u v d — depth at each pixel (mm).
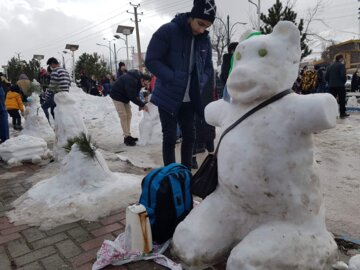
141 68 23281
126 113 6715
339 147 5871
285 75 1936
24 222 3049
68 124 4926
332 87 9703
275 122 1863
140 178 3898
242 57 2010
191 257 2133
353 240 2518
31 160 5266
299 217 1958
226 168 2010
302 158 1881
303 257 1898
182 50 3254
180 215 2512
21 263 2420
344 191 3666
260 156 1873
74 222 3000
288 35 1952
